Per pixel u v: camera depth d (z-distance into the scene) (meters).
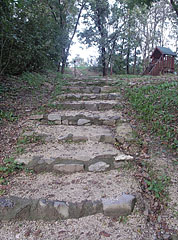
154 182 2.45
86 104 4.70
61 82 6.96
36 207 2.09
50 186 2.42
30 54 6.37
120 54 17.38
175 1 5.30
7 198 2.18
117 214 2.07
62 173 2.69
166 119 3.83
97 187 2.38
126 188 2.36
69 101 5.09
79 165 2.71
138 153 3.06
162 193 2.33
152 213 2.10
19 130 3.64
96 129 3.74
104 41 14.09
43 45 6.76
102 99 5.25
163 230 1.93
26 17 5.82
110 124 3.96
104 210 2.08
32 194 2.26
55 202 2.12
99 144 3.30
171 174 2.62
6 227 1.99
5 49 5.47
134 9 13.98
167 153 3.07
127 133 3.53
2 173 2.59
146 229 1.94
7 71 6.33
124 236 1.86
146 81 6.58
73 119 4.04
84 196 2.23
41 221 2.04
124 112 4.36
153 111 4.12
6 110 4.25
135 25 16.02
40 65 8.11
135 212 2.10
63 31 10.55
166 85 5.69
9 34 4.74
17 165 2.72
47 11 8.22
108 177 2.58
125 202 2.12
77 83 6.53
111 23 14.41
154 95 4.93
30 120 4.05
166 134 3.43
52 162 2.77
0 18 4.26
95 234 1.89
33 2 6.14
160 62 12.87
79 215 2.07
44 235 1.89
